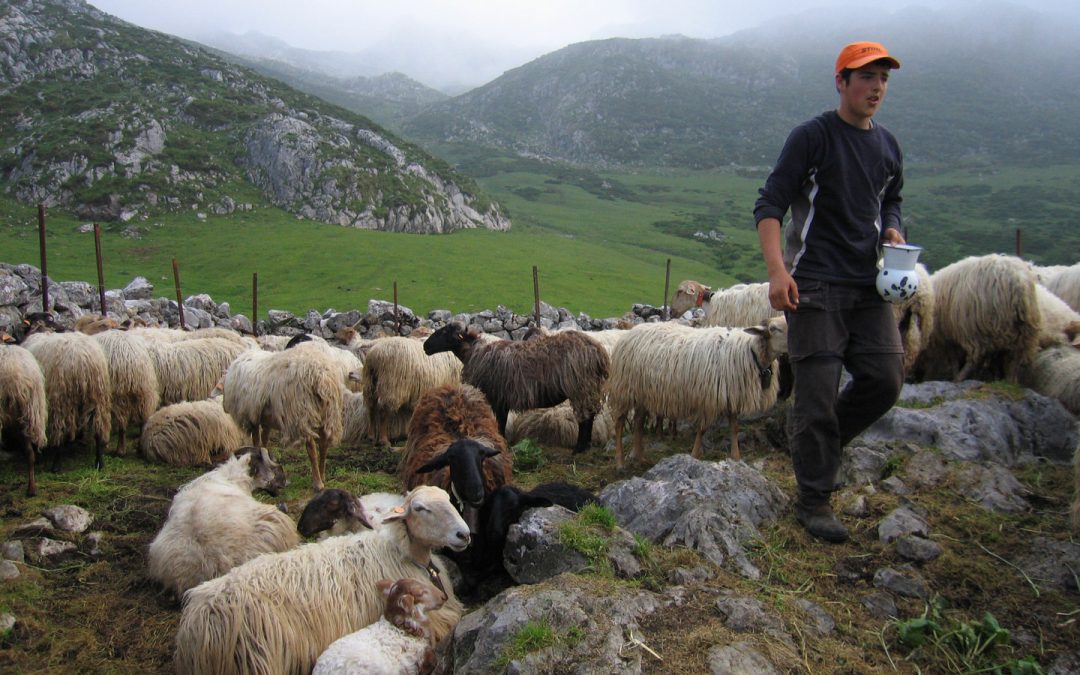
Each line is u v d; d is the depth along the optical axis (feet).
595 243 282.15
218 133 253.65
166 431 27.81
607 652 11.84
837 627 13.25
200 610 13.76
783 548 15.57
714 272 233.55
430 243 187.32
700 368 22.50
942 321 27.20
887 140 15.30
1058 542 14.99
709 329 23.47
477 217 266.77
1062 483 18.31
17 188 205.77
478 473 17.78
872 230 15.05
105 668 15.20
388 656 13.48
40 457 27.40
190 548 17.48
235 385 25.89
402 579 14.92
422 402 22.58
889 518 15.96
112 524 21.52
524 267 161.48
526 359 27.25
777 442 24.18
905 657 12.65
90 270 137.59
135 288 63.36
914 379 29.66
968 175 604.90
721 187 579.48
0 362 22.16
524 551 15.74
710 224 377.09
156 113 248.73
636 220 377.71
